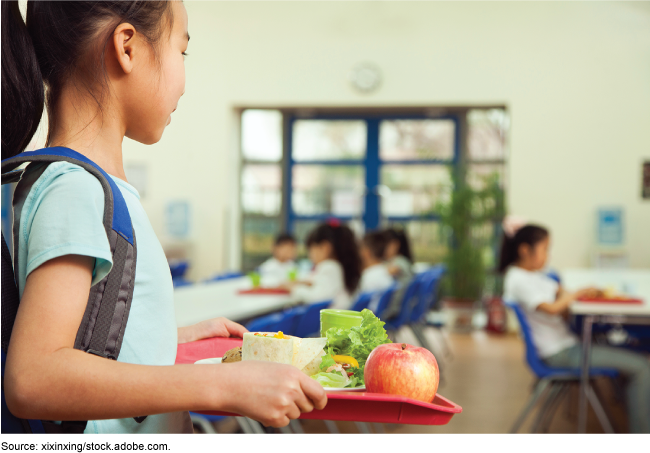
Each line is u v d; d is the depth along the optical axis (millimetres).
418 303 4930
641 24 6957
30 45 671
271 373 555
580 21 7062
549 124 7121
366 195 7895
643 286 3855
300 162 7973
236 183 7887
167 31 698
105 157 683
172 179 7625
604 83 7035
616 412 3584
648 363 2707
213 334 958
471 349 5828
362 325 843
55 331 548
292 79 7469
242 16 7527
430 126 7785
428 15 7277
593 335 3848
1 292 595
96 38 661
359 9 7375
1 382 596
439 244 7746
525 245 2998
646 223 7000
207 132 7582
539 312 2885
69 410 538
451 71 7250
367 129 7883
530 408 2764
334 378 772
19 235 603
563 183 7105
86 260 578
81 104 675
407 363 720
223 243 7566
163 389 542
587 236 7074
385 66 7336
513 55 7160
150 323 655
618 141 7023
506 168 7555
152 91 687
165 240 7574
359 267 3771
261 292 3564
